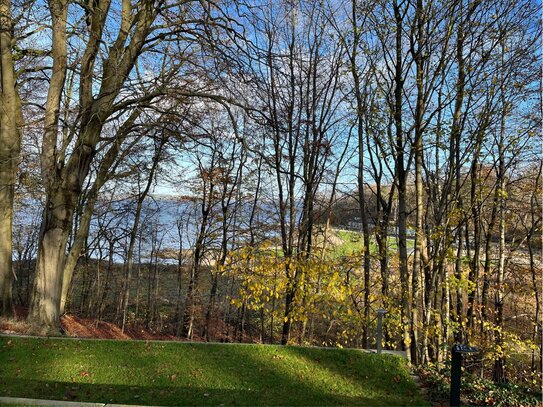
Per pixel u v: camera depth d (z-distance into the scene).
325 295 9.91
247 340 20.81
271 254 10.23
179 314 22.03
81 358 7.68
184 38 10.68
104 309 25.05
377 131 11.84
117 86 10.59
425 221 12.92
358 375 7.47
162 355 7.92
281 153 15.27
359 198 14.95
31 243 21.89
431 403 6.68
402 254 10.91
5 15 10.53
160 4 10.96
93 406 5.28
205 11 10.07
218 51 10.08
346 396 6.76
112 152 12.96
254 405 6.27
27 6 10.38
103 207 21.23
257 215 20.14
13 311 10.89
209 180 20.11
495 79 10.80
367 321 10.34
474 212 13.71
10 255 10.98
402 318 10.19
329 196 17.62
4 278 10.74
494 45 10.66
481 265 15.71
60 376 7.05
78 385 6.78
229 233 20.83
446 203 12.00
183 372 7.34
